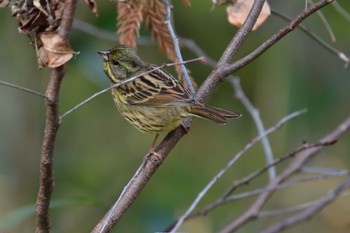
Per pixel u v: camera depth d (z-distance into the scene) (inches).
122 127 499.2
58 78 209.0
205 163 508.7
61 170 475.5
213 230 490.9
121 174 487.8
